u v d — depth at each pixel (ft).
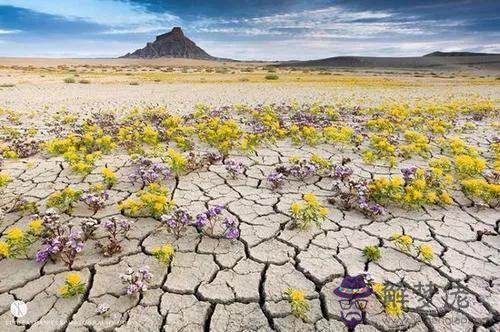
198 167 23.35
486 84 114.93
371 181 19.89
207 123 36.06
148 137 29.19
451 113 46.57
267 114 42.37
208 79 124.77
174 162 21.30
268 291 11.77
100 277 12.28
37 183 20.58
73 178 21.35
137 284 11.12
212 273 12.66
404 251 13.94
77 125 37.65
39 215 14.93
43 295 11.43
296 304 10.52
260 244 14.49
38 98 61.82
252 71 245.24
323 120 40.34
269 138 31.22
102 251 13.58
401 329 10.23
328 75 191.62
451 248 14.30
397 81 130.41
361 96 72.59
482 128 38.55
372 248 13.37
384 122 36.42
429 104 57.57
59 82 93.91
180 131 32.35
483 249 14.26
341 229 15.65
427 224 16.14
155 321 10.53
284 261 13.41
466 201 18.52
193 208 17.72
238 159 25.67
